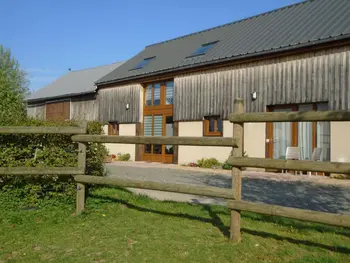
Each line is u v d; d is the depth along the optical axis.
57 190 5.45
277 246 3.88
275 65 12.12
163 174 11.50
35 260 3.52
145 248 3.81
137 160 17.67
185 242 3.99
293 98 11.59
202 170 12.77
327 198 7.10
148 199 6.23
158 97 17.09
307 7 14.43
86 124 5.18
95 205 5.45
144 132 17.72
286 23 13.90
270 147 12.46
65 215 5.03
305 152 11.66
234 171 3.99
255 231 4.36
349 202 6.68
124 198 6.04
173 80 16.25
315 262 3.38
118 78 18.27
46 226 4.57
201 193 4.16
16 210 5.18
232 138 3.98
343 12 12.13
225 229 4.46
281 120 3.68
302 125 11.77
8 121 5.55
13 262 3.46
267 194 7.56
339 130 10.60
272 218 5.05
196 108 14.76
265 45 12.53
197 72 14.78
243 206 3.87
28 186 5.29
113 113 19.22
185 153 15.31
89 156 5.87
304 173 11.38
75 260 3.52
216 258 3.55
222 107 13.73
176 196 6.90
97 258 3.57
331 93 10.69
